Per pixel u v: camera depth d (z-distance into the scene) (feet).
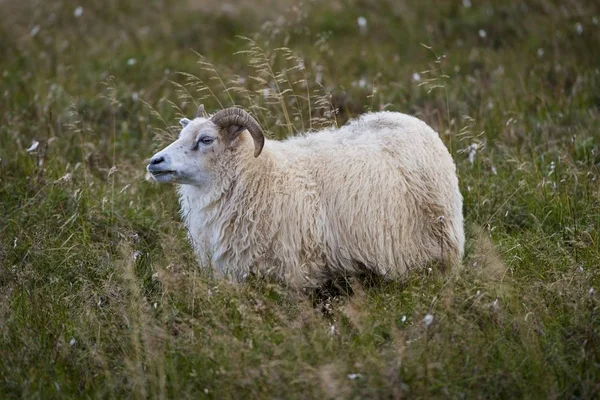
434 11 145.89
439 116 95.25
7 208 80.79
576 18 132.57
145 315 57.57
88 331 57.77
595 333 52.54
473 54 122.93
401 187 65.05
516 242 69.97
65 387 51.98
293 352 51.55
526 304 57.93
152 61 129.59
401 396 47.06
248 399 48.65
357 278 65.82
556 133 94.73
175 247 68.49
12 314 59.67
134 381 50.34
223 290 59.72
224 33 144.05
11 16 151.64
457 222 68.08
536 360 50.52
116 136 101.19
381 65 122.11
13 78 120.57
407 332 54.80
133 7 157.17
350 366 50.39
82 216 77.82
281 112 92.48
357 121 70.79
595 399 48.01
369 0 150.71
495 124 97.30
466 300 56.34
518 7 140.05
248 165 65.26
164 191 84.74
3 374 53.26
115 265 67.67
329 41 135.54
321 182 65.26
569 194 76.79
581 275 59.41
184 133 66.23
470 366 50.55
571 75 112.47
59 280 67.00
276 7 150.82
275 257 64.59
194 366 52.16
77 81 120.78
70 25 149.07
